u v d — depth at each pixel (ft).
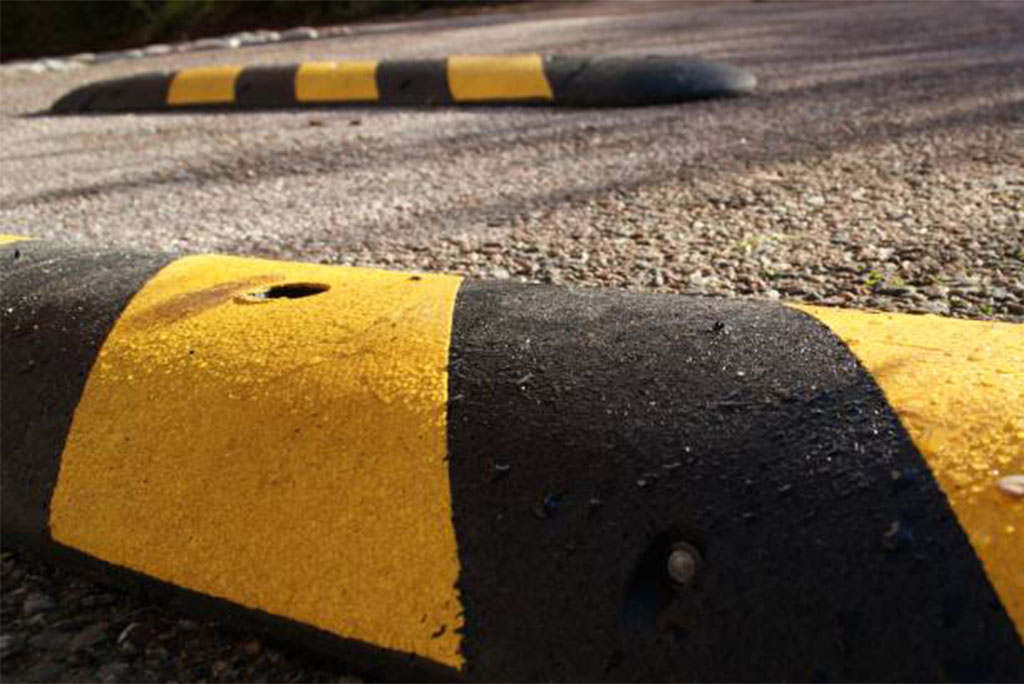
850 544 3.61
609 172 14.12
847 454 3.87
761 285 9.01
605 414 4.27
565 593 3.92
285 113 21.36
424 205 12.96
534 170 14.58
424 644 4.13
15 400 5.48
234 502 4.66
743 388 4.27
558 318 5.10
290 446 4.65
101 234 12.52
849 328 4.78
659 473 3.99
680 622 3.71
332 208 13.19
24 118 23.97
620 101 19.49
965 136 14.65
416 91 21.40
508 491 4.17
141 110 23.65
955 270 8.99
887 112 16.99
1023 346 4.51
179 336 5.47
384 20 54.29
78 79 33.22
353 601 4.31
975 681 3.30
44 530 5.17
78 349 5.58
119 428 5.10
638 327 4.90
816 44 28.25
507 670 3.97
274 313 5.56
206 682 4.66
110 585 5.13
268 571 4.51
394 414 4.57
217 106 22.86
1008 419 3.89
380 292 5.77
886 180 12.53
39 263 6.78
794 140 15.33
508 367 4.67
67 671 4.80
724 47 28.94
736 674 3.57
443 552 4.18
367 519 4.36
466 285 5.85
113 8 58.13
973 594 3.43
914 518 3.62
